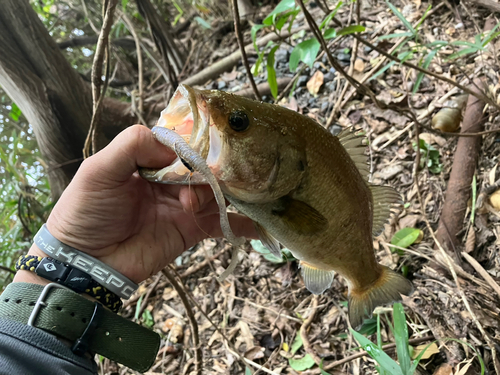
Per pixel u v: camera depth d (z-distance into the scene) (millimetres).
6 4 528
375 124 544
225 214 191
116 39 883
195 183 229
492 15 559
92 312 229
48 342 208
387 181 491
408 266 409
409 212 454
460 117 481
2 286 670
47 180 764
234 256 222
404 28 623
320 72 631
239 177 237
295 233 266
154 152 236
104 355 231
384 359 292
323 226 263
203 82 772
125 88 917
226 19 878
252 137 233
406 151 503
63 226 247
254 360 408
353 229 277
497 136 441
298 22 747
